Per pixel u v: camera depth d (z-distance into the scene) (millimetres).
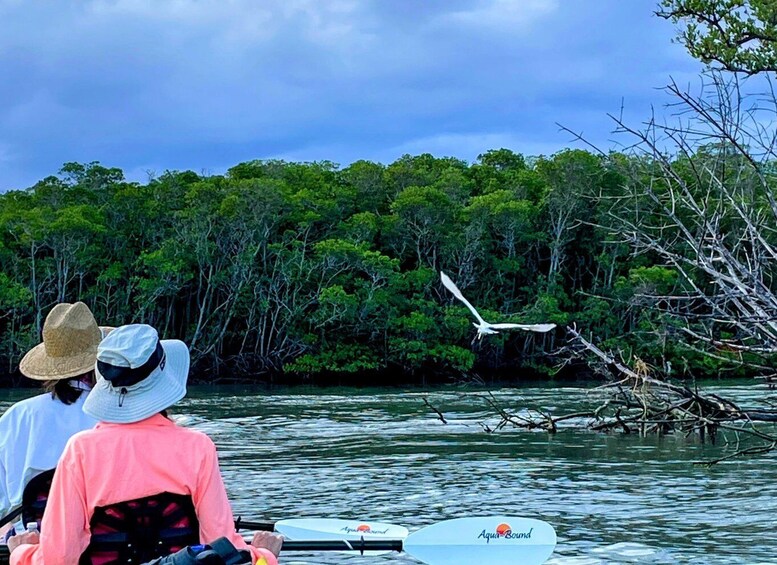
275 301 58094
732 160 14648
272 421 23094
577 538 8336
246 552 3295
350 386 49906
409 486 11555
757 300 12945
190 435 3449
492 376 57625
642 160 14117
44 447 4289
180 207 64188
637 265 60250
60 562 3285
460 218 63062
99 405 3408
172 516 3354
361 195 69812
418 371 58781
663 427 17688
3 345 51219
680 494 10789
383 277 57406
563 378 56312
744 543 8125
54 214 56188
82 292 57344
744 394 29875
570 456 14578
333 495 10828
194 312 61531
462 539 5391
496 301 62781
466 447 16094
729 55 14508
